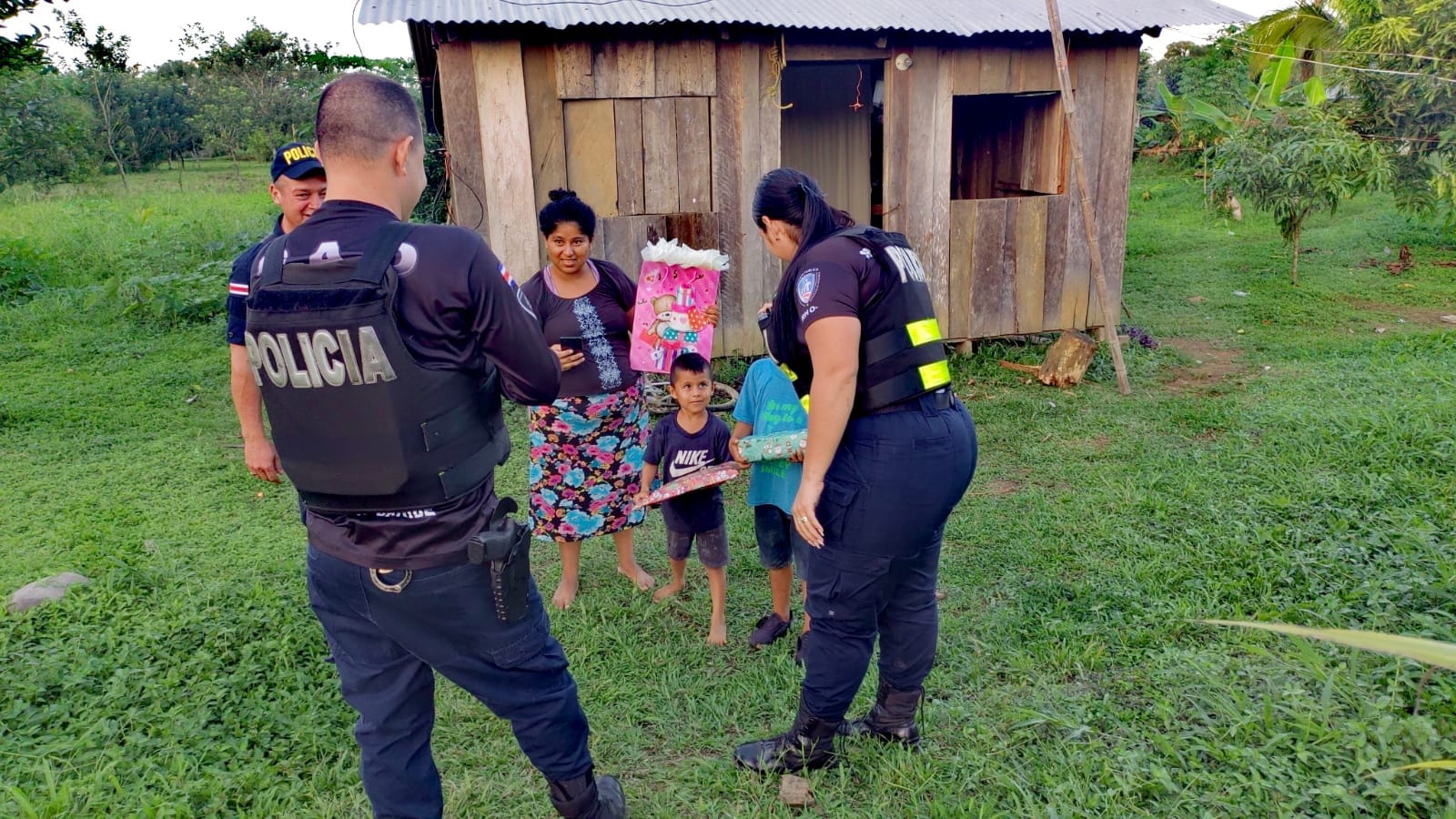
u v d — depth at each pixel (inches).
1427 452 183.3
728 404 243.9
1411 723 98.0
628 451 149.8
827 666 102.7
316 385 74.2
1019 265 293.3
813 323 92.9
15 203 732.7
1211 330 317.4
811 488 94.0
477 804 106.1
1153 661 124.3
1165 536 163.9
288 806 104.3
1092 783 101.3
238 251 451.2
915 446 95.7
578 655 136.6
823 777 108.0
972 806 99.2
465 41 244.8
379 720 85.5
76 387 281.0
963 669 127.9
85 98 1032.8
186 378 287.7
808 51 266.1
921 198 282.0
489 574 80.7
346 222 75.8
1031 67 281.0
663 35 255.1
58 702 121.4
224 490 204.4
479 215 255.9
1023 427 230.7
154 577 157.9
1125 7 275.1
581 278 144.6
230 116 1109.7
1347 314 328.5
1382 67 353.4
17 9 375.2
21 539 178.2
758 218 102.6
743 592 156.1
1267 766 97.8
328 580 81.7
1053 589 147.9
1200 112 474.6
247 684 125.4
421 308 74.0
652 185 265.1
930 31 249.0
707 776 109.7
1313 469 185.6
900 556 98.7
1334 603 131.3
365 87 76.4
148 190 844.6
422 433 75.2
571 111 255.8
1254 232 482.9
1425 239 436.8
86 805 100.3
